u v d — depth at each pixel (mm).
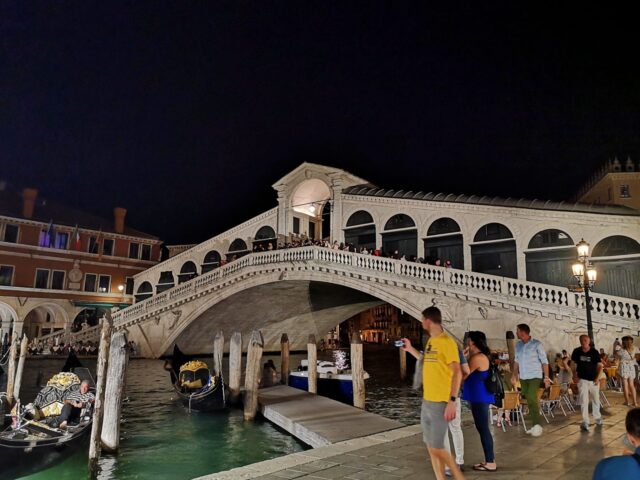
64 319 35125
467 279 19469
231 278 26656
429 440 4434
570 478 5234
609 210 20484
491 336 18484
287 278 24453
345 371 17203
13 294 32906
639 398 11164
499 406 7660
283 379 17484
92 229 37031
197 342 31297
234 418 12867
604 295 16344
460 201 23625
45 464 8227
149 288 36500
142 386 19156
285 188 29766
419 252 24250
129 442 10625
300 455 6504
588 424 7773
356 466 5914
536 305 17531
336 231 27172
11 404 13938
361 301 29438
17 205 35562
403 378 23328
